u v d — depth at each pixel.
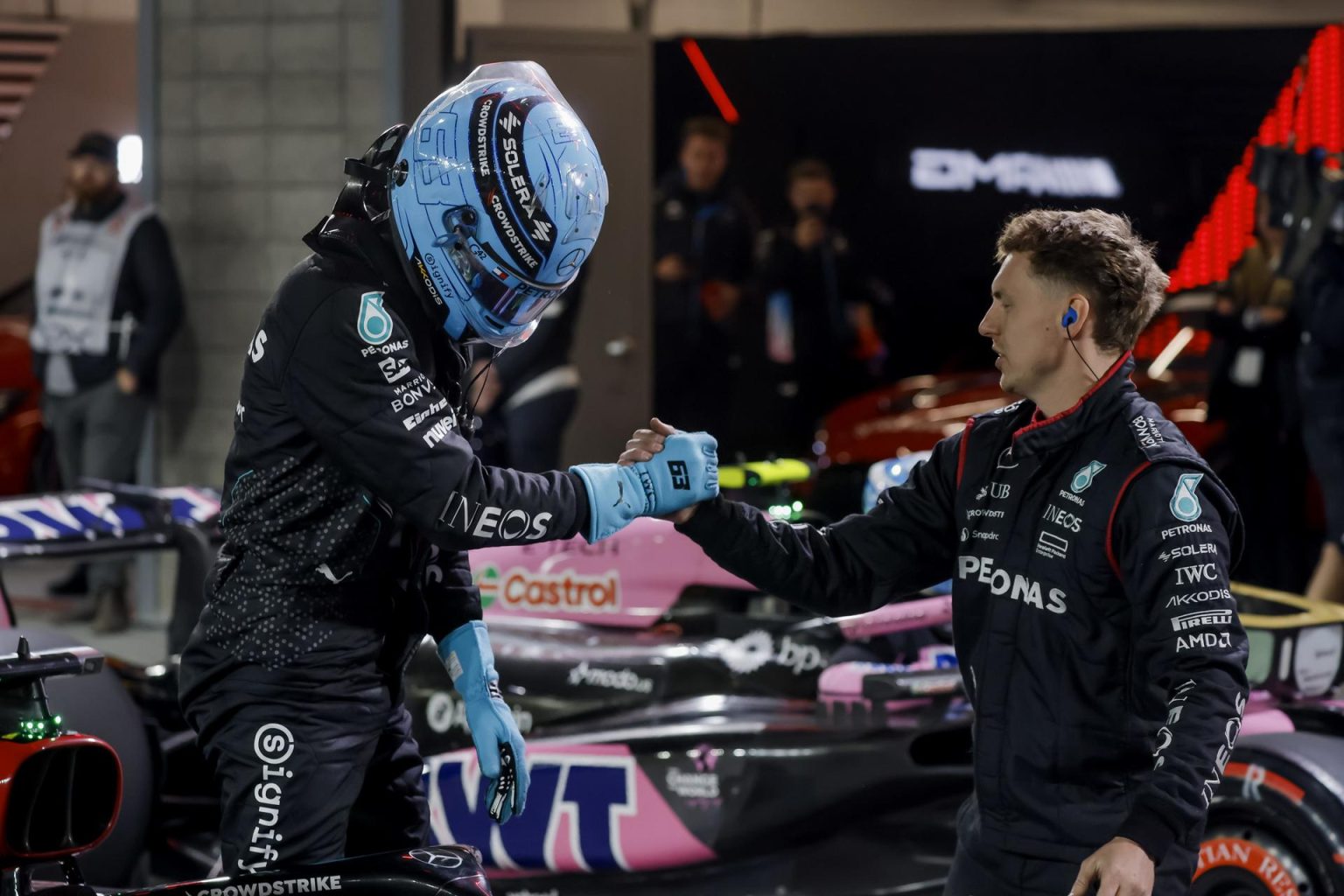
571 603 6.01
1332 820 4.66
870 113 14.51
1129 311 3.29
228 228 10.80
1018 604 3.28
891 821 5.41
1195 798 2.98
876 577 3.62
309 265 3.30
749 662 5.69
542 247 3.26
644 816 5.48
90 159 10.20
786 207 14.58
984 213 14.39
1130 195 13.73
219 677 3.40
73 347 10.30
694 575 5.89
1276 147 8.82
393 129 3.39
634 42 12.35
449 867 3.33
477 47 12.05
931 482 3.59
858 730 5.38
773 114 14.59
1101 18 13.81
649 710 5.72
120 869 5.18
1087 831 3.19
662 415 12.63
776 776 5.37
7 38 15.01
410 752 3.69
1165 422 3.28
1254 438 9.09
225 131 10.76
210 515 6.29
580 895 5.62
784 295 12.62
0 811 3.15
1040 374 3.33
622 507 3.46
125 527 6.05
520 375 10.16
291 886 3.28
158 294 10.27
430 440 3.22
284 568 3.34
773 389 12.67
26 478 12.12
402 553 3.45
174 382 10.97
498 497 3.29
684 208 12.38
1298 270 8.65
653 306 12.50
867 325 12.91
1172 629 3.11
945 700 5.43
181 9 10.78
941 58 14.33
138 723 5.31
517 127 3.26
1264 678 5.37
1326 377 8.52
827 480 6.86
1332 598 8.66
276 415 3.29
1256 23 13.28
